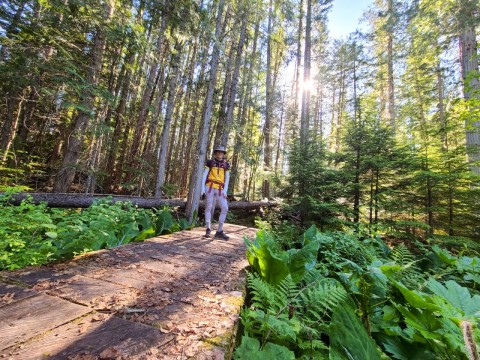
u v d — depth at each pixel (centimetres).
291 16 1131
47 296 187
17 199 495
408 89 1677
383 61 1695
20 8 624
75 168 749
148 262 292
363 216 828
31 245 294
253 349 160
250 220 1130
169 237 445
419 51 1027
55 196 556
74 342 137
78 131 736
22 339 135
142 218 526
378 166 764
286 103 2342
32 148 1169
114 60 984
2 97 769
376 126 855
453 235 680
